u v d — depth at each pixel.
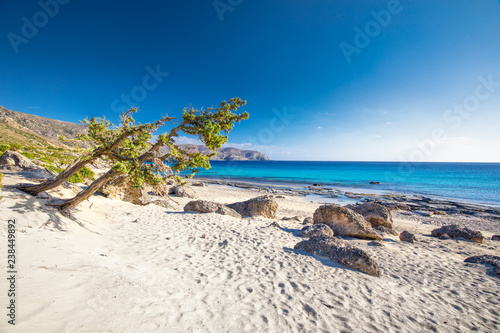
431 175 72.06
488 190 39.06
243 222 12.45
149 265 6.05
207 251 7.73
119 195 14.69
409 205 26.53
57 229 7.14
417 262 8.50
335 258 7.49
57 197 10.17
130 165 8.23
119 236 8.39
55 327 2.85
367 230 11.44
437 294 5.99
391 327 4.41
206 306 4.39
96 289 4.06
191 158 9.03
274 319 4.27
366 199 30.25
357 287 5.92
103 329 3.08
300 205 25.11
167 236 8.95
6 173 12.89
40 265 4.38
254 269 6.54
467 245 11.82
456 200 30.34
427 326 4.56
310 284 5.86
